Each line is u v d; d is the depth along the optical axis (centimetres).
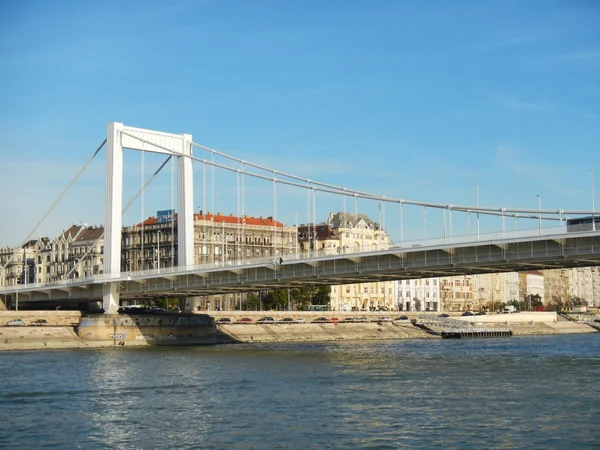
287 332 17800
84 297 14938
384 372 9188
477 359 11094
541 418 6062
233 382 8262
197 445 5300
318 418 6125
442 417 6125
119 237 14125
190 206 14550
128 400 7088
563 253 9206
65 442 5425
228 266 12444
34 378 8631
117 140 14150
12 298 16312
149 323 14750
